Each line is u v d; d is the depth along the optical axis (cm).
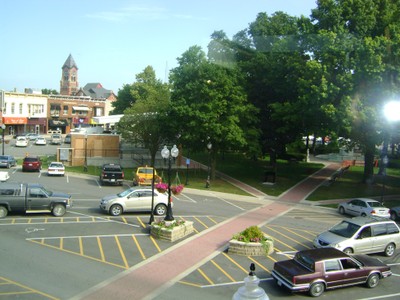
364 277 1441
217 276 1494
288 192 3694
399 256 1878
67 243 1820
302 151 5847
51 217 2302
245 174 4616
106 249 1758
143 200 2459
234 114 3922
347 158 6481
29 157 4203
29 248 1720
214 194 3469
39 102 8538
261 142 4509
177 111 3859
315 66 3469
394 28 3550
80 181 3731
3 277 1391
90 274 1457
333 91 3400
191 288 1370
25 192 2261
